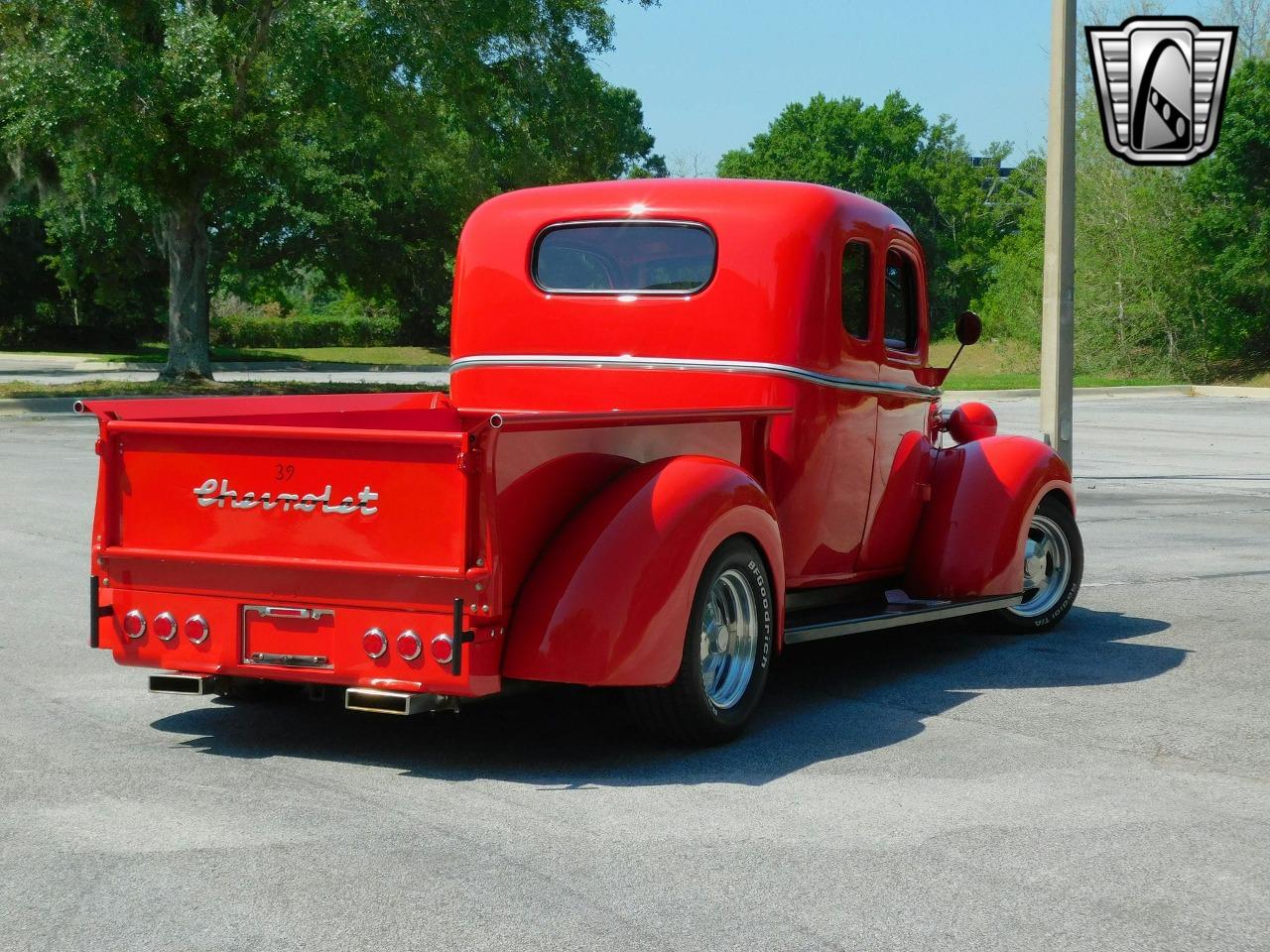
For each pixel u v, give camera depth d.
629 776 4.85
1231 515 13.21
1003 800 4.60
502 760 5.05
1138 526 12.41
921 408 7.07
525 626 4.75
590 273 6.46
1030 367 46.78
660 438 5.27
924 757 5.14
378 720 5.61
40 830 4.18
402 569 4.59
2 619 7.60
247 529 4.83
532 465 4.71
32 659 6.64
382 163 32.91
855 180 90.94
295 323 66.50
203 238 30.11
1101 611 8.38
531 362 6.57
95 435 20.11
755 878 3.84
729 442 5.65
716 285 6.16
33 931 3.41
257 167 31.09
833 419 6.25
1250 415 28.56
